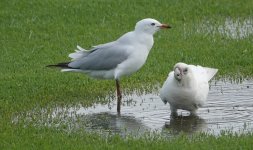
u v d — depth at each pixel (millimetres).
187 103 14539
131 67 15969
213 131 13492
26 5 23344
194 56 18938
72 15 22750
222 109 14938
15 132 13445
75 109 15219
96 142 12758
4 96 15922
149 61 18531
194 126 13922
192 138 12930
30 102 15539
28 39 20828
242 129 13508
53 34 21297
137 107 15336
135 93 16391
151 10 23328
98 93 16391
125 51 15875
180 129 13750
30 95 16047
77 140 12898
